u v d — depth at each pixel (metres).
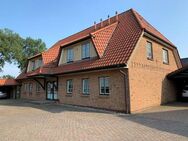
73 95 18.33
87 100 16.55
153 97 16.12
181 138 7.15
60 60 20.45
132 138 7.35
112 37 16.89
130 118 11.37
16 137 7.88
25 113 14.30
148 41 16.31
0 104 21.50
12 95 33.16
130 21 16.94
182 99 20.47
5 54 36.47
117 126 9.38
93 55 16.23
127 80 13.38
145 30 14.87
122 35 15.94
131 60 13.71
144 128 8.82
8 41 37.00
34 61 25.92
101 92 15.38
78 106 17.47
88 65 15.73
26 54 43.91
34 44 45.09
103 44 16.14
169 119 10.68
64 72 18.05
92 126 9.48
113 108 14.16
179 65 21.72
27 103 22.20
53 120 11.21
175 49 20.59
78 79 17.80
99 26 21.00
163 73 18.36
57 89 20.84
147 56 16.02
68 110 15.19
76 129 8.94
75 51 18.53
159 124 9.54
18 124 10.39
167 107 15.39
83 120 11.03
